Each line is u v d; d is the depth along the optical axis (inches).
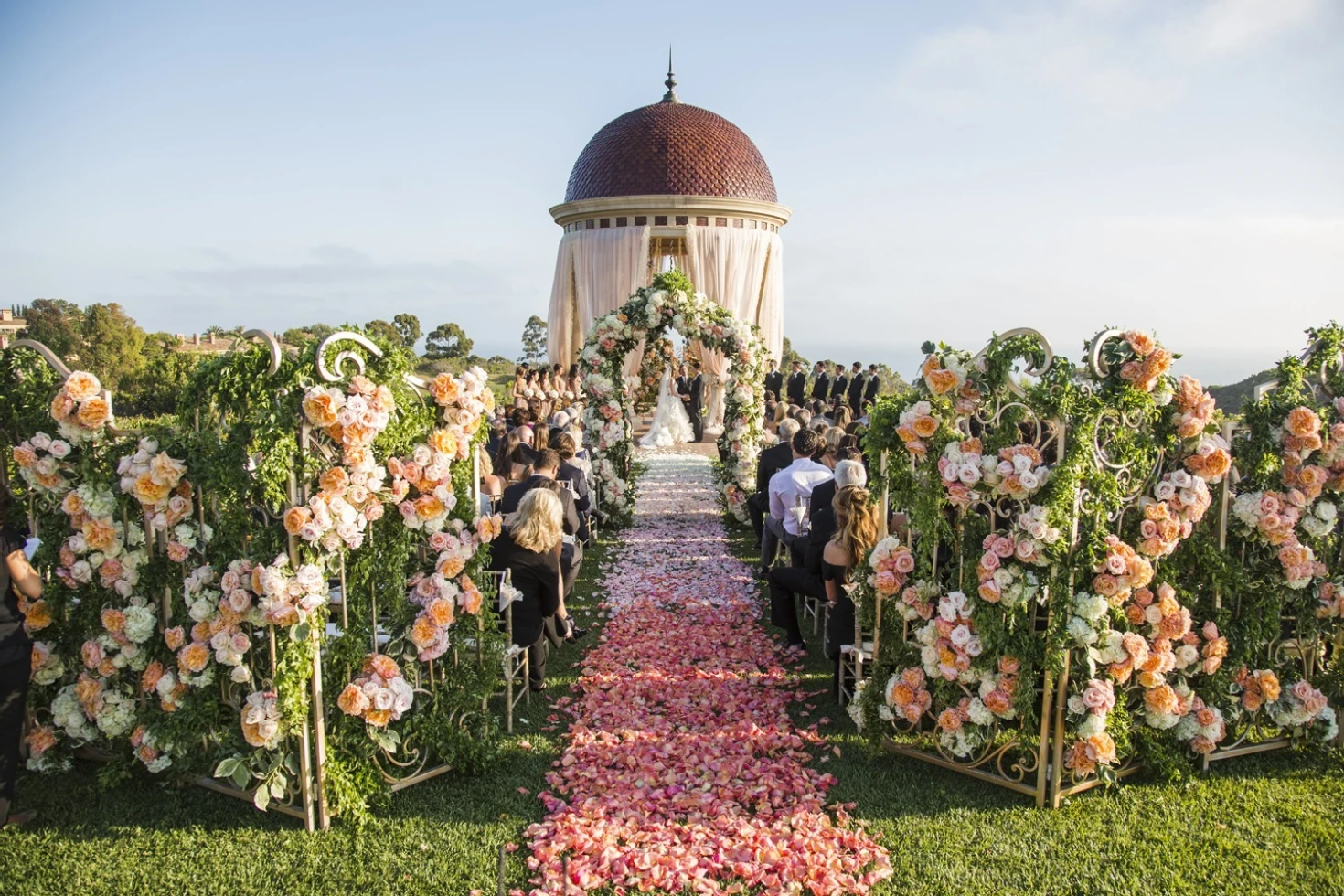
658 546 402.9
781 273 853.2
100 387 174.2
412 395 175.3
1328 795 176.4
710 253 795.4
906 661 192.2
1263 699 189.3
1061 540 161.5
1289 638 201.5
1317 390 196.9
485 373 184.5
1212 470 169.5
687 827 159.8
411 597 178.5
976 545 175.2
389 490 167.2
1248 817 166.9
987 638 170.7
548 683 234.8
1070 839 159.0
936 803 172.4
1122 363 161.3
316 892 142.9
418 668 177.3
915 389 189.3
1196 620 187.3
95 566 174.1
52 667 181.8
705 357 783.7
